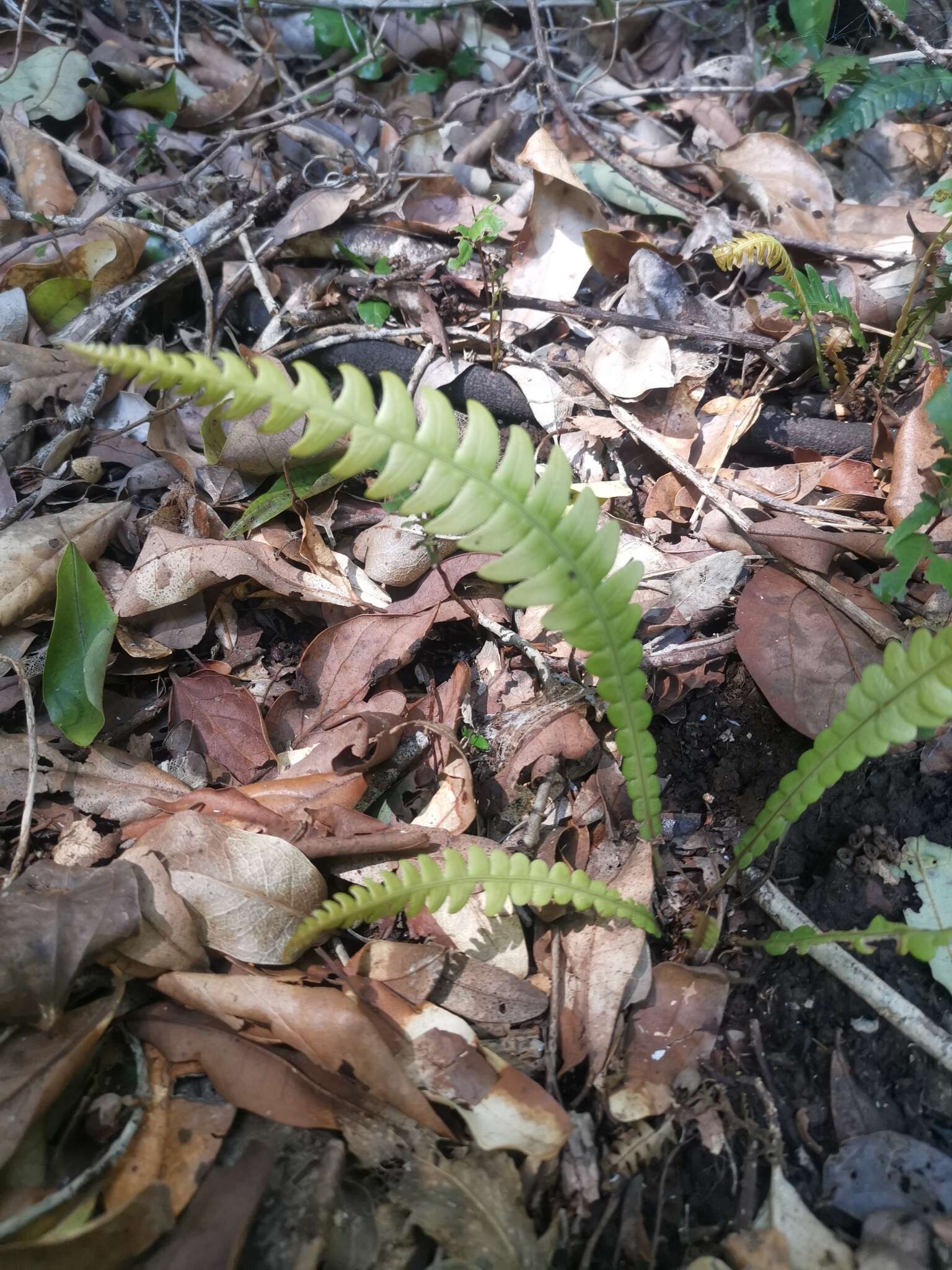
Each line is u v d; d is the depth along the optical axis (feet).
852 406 1.47
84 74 1.70
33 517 1.30
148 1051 0.89
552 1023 0.94
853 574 1.29
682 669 1.21
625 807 1.12
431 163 1.71
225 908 0.93
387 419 0.71
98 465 1.34
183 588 1.20
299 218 1.50
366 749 1.08
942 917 1.03
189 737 1.16
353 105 1.69
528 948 1.01
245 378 0.67
